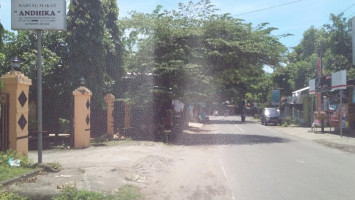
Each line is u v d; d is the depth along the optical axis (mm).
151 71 18781
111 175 8844
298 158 12641
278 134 23750
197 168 10656
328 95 26391
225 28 19438
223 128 29172
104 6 18656
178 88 18875
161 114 19859
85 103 14359
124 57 20719
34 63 15656
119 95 20141
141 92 19219
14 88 9891
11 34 14500
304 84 40625
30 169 8773
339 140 19266
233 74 20203
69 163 10281
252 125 34844
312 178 9070
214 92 20766
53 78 16875
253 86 35406
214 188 8102
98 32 17812
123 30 21578
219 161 11977
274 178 9086
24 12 9523
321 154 13727
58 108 16922
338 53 32250
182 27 19266
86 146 14336
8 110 9891
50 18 9570
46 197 6691
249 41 19406
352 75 29047
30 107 17062
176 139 19219
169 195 7496
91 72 17469
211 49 19359
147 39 19234
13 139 9875
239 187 8141
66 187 7105
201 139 19578
